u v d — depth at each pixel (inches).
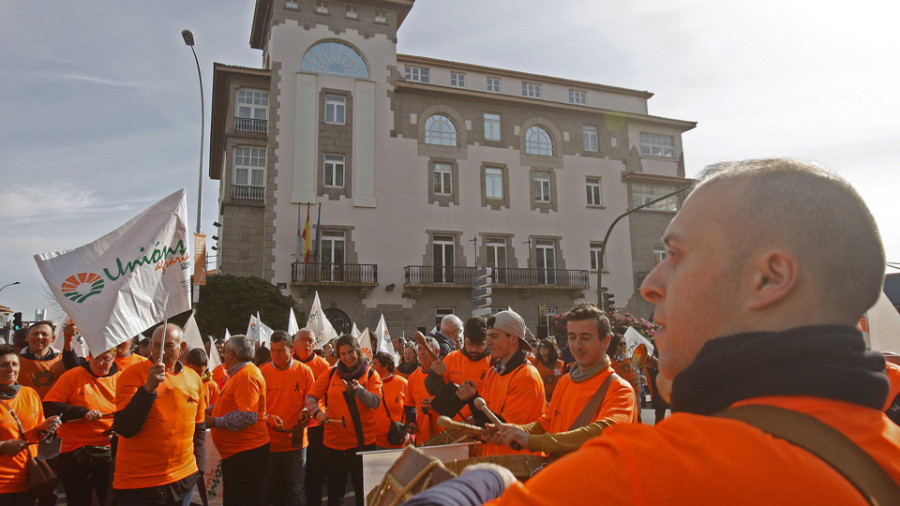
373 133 1055.0
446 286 1032.2
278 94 1012.5
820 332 29.5
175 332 176.6
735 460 25.6
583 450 29.0
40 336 262.2
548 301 1111.0
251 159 1024.2
